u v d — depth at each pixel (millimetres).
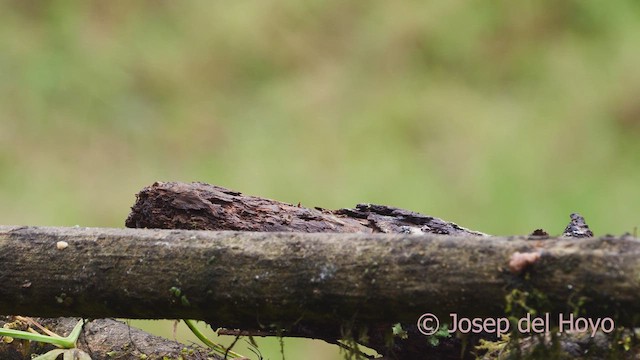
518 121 10266
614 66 10883
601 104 10422
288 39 11742
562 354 2471
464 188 9336
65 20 11719
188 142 10406
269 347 6074
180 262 2410
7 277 2506
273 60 11609
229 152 10227
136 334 3162
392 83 11109
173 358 3078
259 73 11508
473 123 10266
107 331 3158
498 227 9039
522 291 2180
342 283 2301
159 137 10531
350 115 10586
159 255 2430
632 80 10562
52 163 9859
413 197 9203
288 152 10070
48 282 2486
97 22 11891
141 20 11992
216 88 11320
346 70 11375
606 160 9758
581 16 11594
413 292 2254
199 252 2406
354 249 2312
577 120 10227
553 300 2166
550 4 11742
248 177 9656
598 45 11312
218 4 12164
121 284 2443
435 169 9633
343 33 11852
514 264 2174
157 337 3172
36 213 9094
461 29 11586
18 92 10867
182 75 11312
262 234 2408
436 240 2275
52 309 2531
